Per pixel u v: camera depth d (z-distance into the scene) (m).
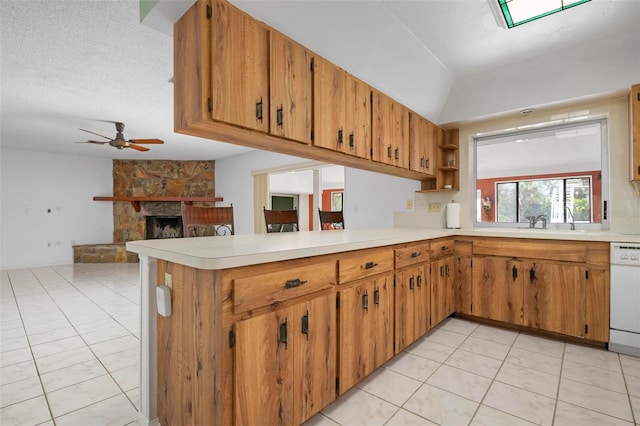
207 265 1.06
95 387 1.82
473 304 2.83
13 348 2.36
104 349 2.34
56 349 2.34
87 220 6.66
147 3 1.48
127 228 7.00
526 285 2.57
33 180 6.08
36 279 4.90
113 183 6.95
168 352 1.39
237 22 1.51
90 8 2.00
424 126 3.16
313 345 1.44
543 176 3.15
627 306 2.19
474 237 2.84
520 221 3.28
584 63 2.51
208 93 1.39
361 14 1.99
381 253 1.93
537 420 1.51
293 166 5.44
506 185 3.36
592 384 1.82
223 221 2.36
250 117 1.54
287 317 1.32
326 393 1.51
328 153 2.16
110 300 3.70
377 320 1.88
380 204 4.11
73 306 3.46
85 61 2.67
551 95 2.69
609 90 2.46
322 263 1.50
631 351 2.19
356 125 2.26
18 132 4.76
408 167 2.89
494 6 2.04
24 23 2.14
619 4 2.00
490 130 3.26
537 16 2.13
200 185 7.22
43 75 2.90
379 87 2.57
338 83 2.10
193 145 5.67
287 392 1.32
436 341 2.46
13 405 1.65
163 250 1.29
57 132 4.78
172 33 1.63
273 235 2.20
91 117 4.08
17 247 5.92
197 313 1.20
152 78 2.99
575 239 2.36
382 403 1.65
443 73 2.88
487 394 1.72
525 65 2.73
